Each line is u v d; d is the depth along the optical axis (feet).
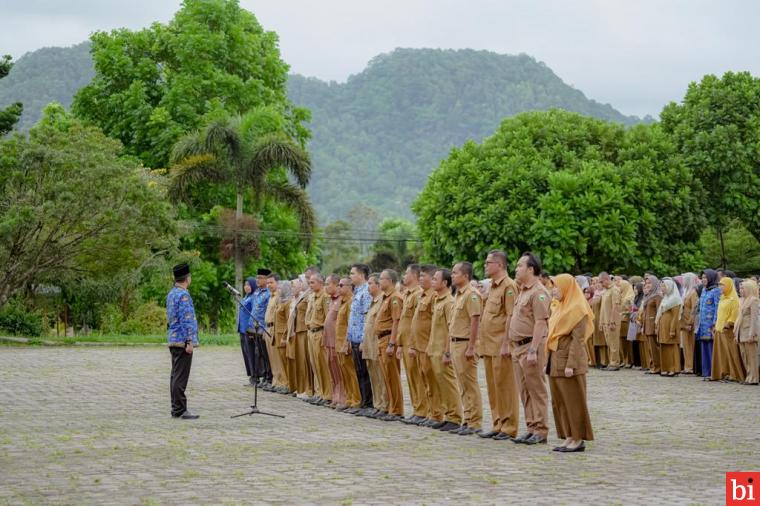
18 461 33.96
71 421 45.32
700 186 116.47
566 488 28.30
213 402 53.62
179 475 30.99
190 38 139.23
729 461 33.30
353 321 48.85
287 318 58.39
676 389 60.34
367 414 47.65
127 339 106.73
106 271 106.63
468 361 40.96
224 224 125.80
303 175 121.39
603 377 69.62
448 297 42.98
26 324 110.32
